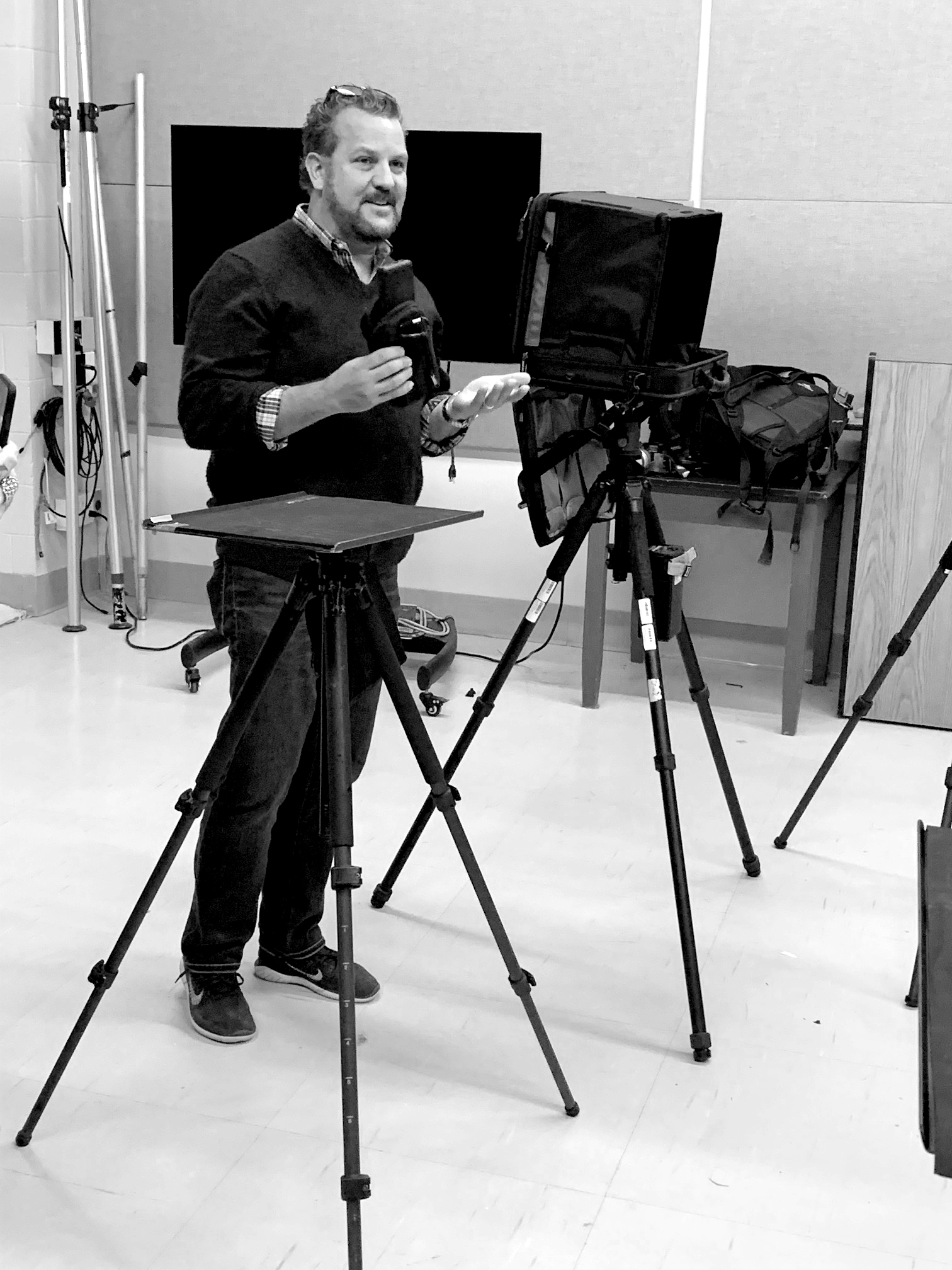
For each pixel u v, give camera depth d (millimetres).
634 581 2414
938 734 4047
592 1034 2461
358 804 3402
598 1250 1917
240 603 2268
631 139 4363
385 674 1919
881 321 4273
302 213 2279
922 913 1230
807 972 2699
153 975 2605
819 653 4445
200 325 2209
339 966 1717
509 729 3988
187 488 5078
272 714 2260
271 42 4598
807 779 3668
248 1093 2250
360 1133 2154
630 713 4148
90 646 4613
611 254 2336
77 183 4793
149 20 4688
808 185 4238
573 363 2393
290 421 2107
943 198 4137
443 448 2482
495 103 4445
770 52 4188
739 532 4570
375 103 2193
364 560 2301
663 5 4242
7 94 4531
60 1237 1910
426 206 4367
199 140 4512
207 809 2334
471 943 2771
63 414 4730
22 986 2543
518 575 4840
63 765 3576
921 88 4082
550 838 3266
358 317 2285
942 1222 1998
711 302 4406
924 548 3973
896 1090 2318
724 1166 2107
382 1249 1900
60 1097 2219
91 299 4930
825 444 3920
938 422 3893
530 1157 2109
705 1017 2451
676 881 2371
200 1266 1865
